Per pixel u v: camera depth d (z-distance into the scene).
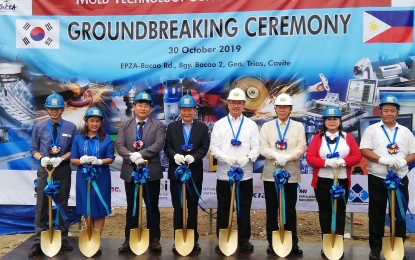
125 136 5.14
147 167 5.10
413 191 5.85
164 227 6.76
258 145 5.09
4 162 6.24
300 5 5.82
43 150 5.12
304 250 5.21
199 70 5.99
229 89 5.97
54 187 4.98
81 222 6.65
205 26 5.95
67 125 5.23
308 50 5.85
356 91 5.81
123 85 6.08
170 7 5.98
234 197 5.14
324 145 4.96
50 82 6.14
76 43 6.09
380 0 5.72
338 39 5.80
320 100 5.86
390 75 5.75
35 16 6.11
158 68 6.04
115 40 6.05
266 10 5.86
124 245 5.20
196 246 5.21
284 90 5.91
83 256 5.04
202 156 5.12
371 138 4.95
